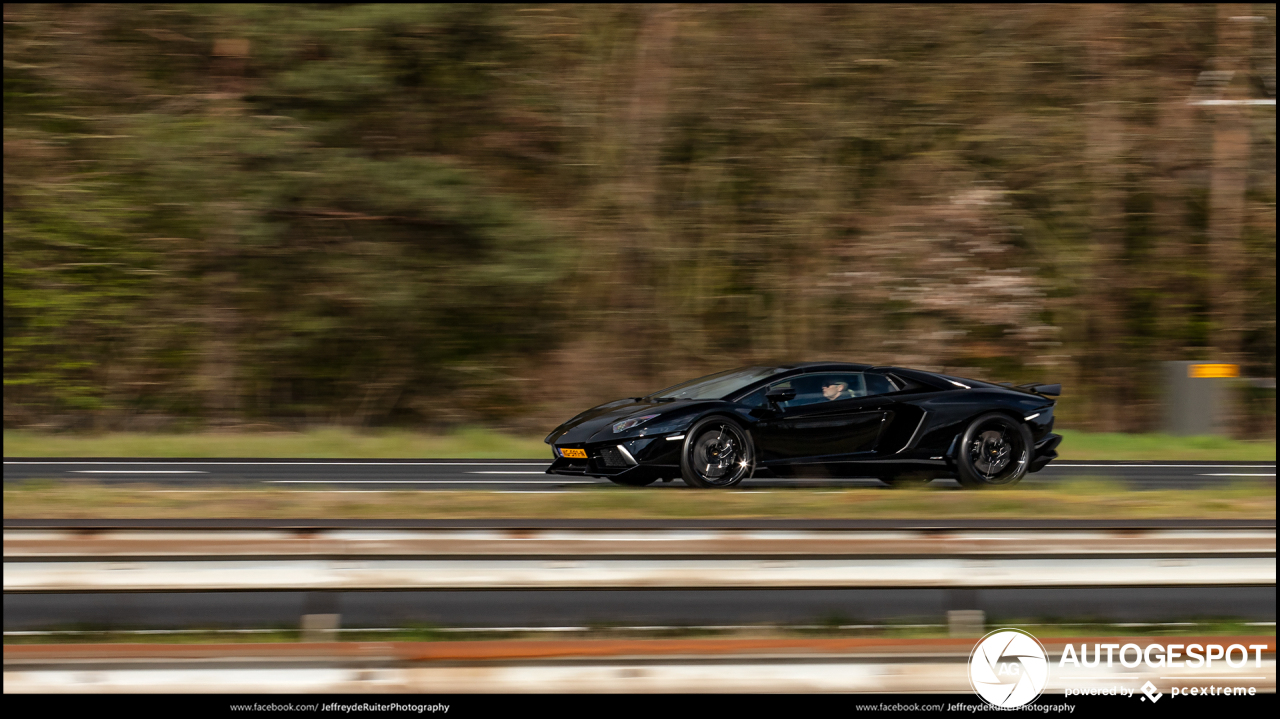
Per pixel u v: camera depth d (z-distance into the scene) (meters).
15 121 16.30
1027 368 17.23
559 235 16.75
